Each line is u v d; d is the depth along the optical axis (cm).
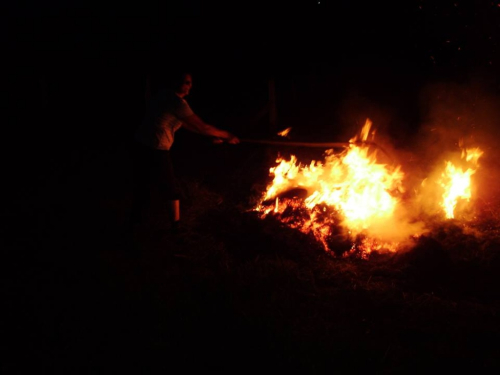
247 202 550
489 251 406
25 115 1059
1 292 351
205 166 698
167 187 423
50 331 308
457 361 275
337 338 298
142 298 344
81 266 393
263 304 338
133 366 279
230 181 630
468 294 354
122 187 614
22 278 372
